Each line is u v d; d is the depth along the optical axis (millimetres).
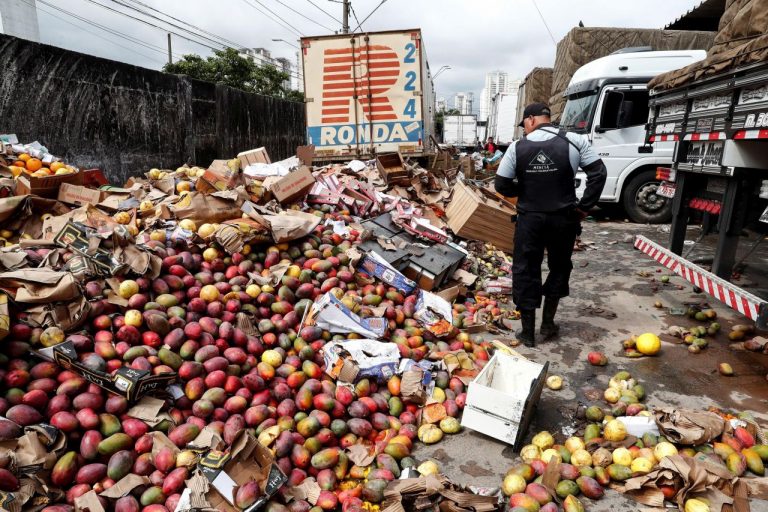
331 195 7488
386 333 4645
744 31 5473
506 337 5578
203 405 3303
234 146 18250
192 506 2670
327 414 3596
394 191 9148
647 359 5016
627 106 11375
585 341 5473
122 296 3793
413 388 3916
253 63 35344
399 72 12227
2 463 2568
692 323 5891
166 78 14016
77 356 3164
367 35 12062
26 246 4230
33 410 2900
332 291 4836
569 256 5215
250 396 3541
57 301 3422
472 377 4328
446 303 5266
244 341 3906
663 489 3076
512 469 3305
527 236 5031
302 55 12273
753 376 4617
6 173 6254
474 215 8055
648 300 6727
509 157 5008
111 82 11992
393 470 3314
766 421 3904
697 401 4230
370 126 12516
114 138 12195
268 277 4777
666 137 6816
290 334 4246
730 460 3258
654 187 11648
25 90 9906
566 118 12883
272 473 2920
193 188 6871
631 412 3932
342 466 3289
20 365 3102
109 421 3010
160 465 2936
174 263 4414
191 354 3594
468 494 2896
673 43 14242
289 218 5500
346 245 5910
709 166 5750
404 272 6164
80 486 2758
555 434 3807
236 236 4934
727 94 5145
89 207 5309
